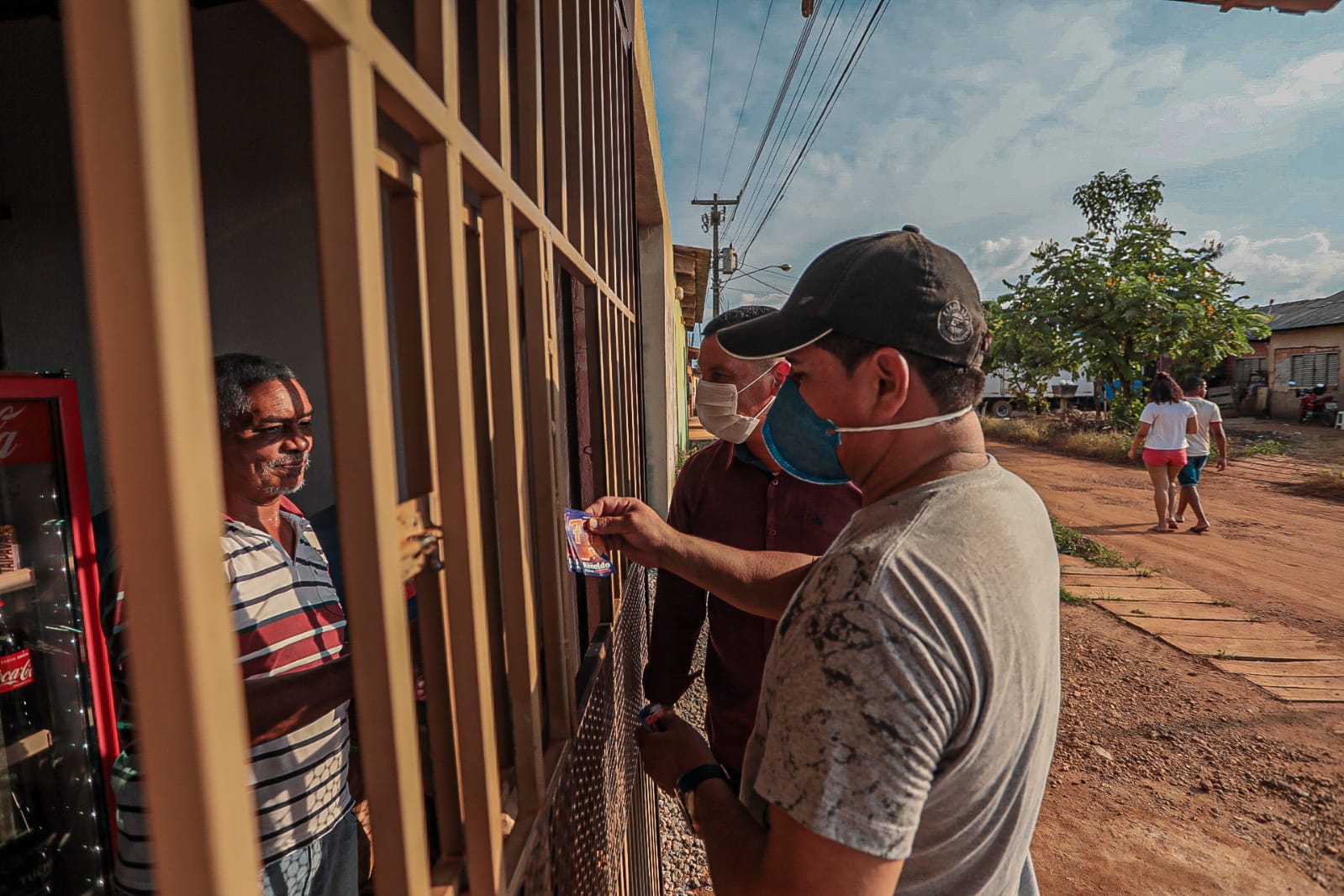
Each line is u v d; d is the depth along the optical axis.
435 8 0.69
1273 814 3.31
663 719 1.33
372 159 0.54
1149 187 24.88
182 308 0.34
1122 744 3.92
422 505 0.71
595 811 1.49
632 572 2.27
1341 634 5.48
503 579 0.98
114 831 1.70
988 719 0.80
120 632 1.20
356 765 1.85
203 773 0.36
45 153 2.52
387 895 0.59
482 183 0.86
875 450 0.98
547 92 1.29
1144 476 13.34
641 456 2.63
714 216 29.66
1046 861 2.96
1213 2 2.35
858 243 0.98
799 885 0.76
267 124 2.65
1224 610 5.98
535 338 1.13
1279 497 11.05
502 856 0.83
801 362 0.98
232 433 1.37
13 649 1.55
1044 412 23.56
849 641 0.76
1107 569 7.16
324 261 0.52
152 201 0.32
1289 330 22.22
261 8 2.60
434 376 0.73
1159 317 15.88
